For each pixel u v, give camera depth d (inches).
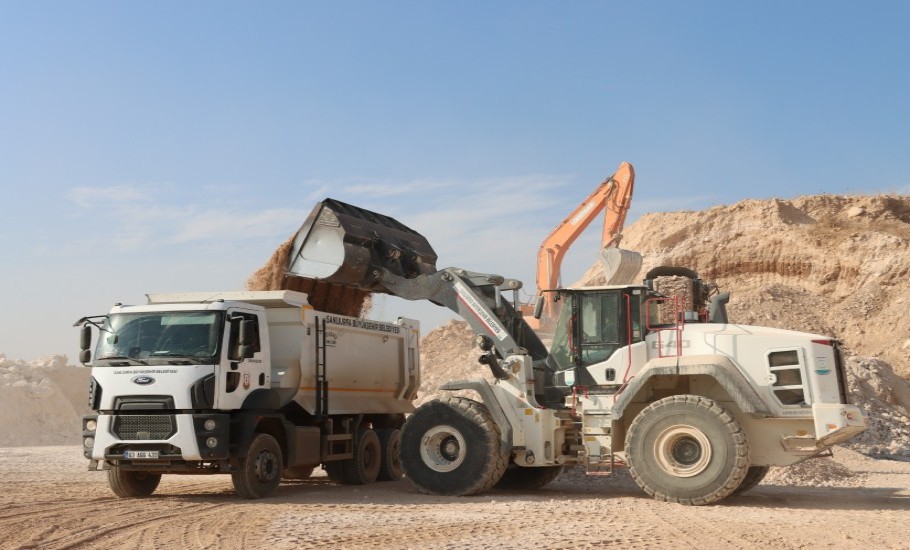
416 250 687.1
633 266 875.4
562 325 595.5
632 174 1266.0
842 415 503.5
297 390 591.8
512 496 575.8
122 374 526.3
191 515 469.7
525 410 569.9
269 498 554.9
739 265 2465.6
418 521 441.4
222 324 531.2
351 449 655.1
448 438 578.6
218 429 514.6
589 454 562.6
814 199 2669.8
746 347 532.4
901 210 2556.6
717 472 506.3
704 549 359.9
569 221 1298.0
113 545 378.0
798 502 547.2
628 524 429.7
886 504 538.6
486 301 626.5
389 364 727.1
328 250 639.8
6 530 418.3
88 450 530.6
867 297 2170.3
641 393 563.2
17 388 1402.6
